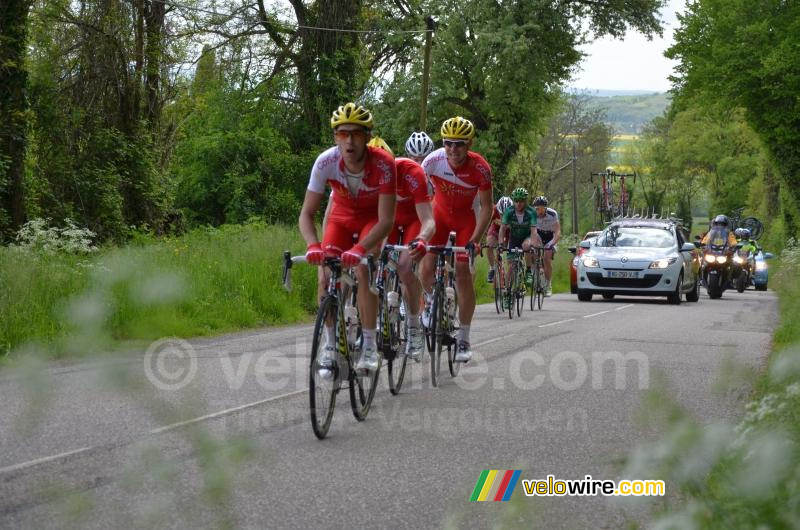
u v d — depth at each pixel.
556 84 44.94
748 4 40.06
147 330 5.81
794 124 41.09
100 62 30.33
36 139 29.14
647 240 20.89
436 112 43.03
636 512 4.06
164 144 39.94
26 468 4.67
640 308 18.02
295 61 38.38
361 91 41.97
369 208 6.48
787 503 2.45
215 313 12.69
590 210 115.12
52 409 6.19
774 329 13.13
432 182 8.66
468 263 8.12
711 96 42.50
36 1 28.03
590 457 5.19
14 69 23.86
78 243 13.84
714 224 26.47
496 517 4.00
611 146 97.81
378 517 4.00
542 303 18.30
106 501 4.06
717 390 3.51
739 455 2.64
